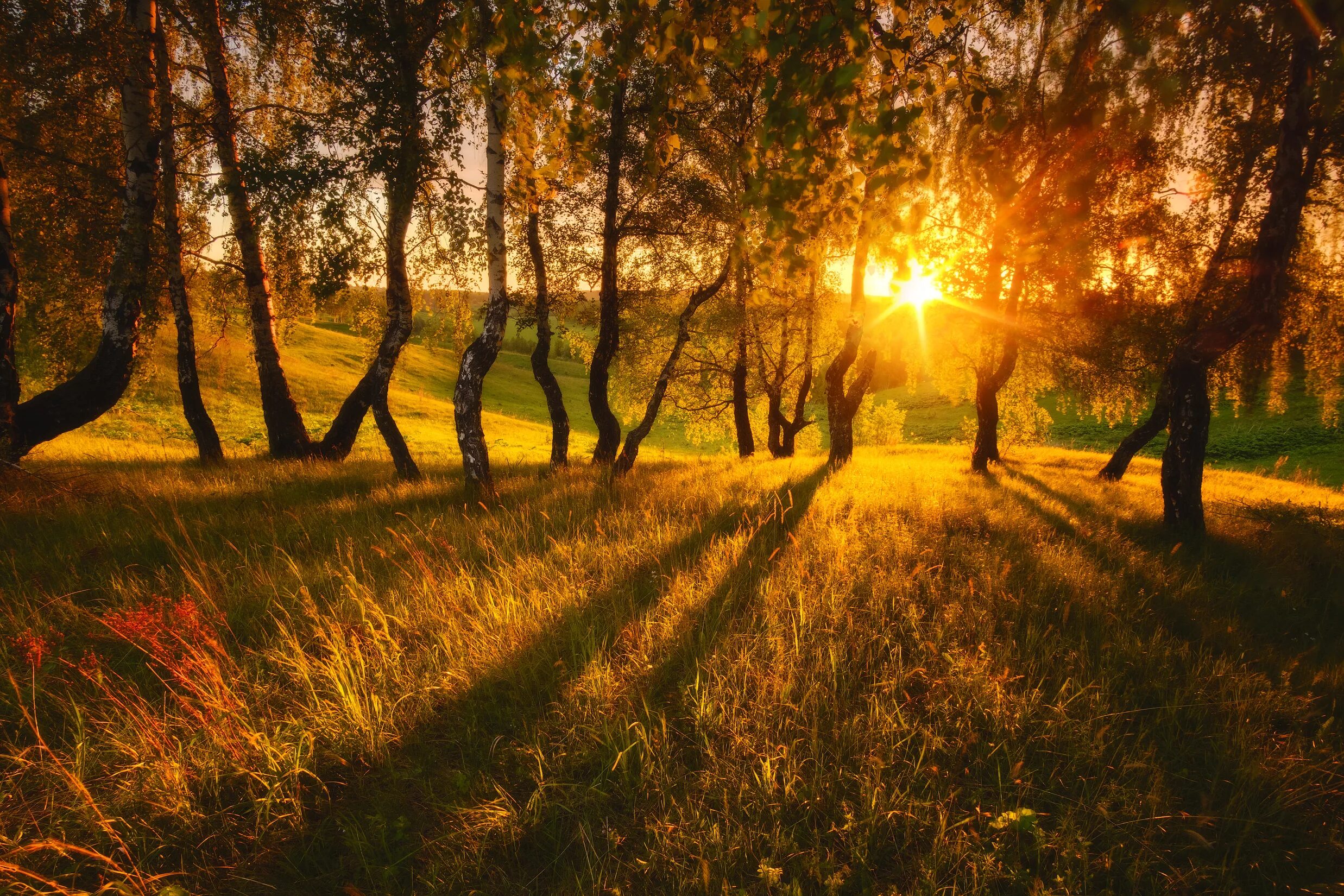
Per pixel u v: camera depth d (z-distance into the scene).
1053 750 3.12
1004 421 23.89
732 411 23.39
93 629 4.16
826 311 16.47
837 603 4.50
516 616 4.27
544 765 3.04
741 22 2.26
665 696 3.60
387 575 5.20
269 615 4.47
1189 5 1.70
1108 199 7.25
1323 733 3.28
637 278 12.20
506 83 2.51
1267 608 5.08
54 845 2.30
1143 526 7.96
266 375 12.73
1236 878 2.49
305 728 3.26
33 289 10.41
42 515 6.62
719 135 11.18
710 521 6.70
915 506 7.66
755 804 2.76
